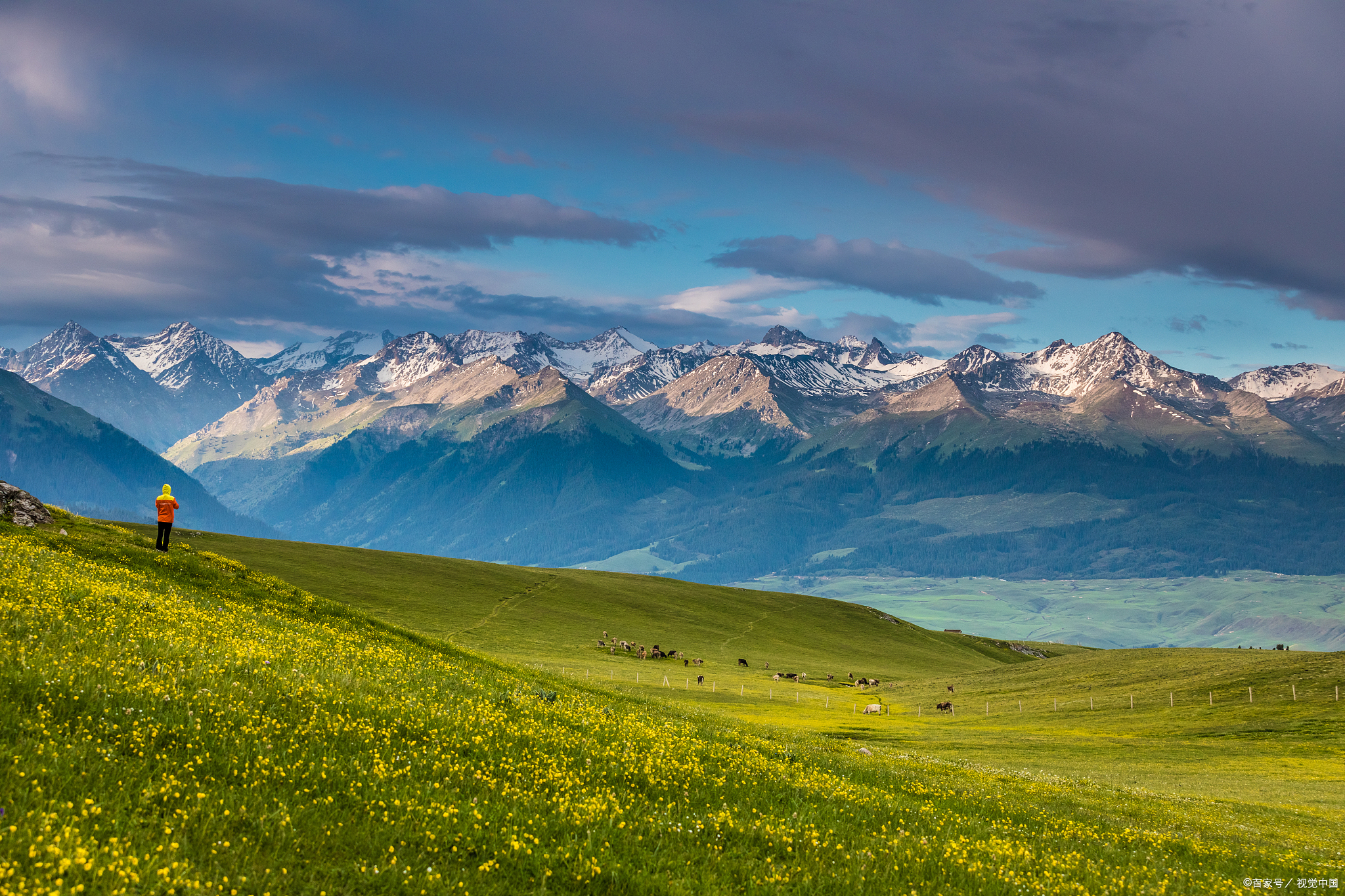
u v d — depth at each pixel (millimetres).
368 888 12297
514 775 18688
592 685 47938
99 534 45781
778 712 92125
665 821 17500
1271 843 29469
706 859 15867
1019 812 26875
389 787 16078
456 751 19734
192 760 15344
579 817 16375
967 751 66250
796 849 17406
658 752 23391
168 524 47000
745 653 164125
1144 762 61844
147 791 13328
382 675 27797
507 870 13805
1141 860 22250
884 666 174125
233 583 44406
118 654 20953
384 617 137250
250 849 12562
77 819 11805
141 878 10648
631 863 14930
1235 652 122250
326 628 40000
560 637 146750
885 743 69562
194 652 23000
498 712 24688
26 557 32812
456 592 164625
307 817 14125
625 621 171750
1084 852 22062
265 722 18109
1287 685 89688
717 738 30656
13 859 10203
